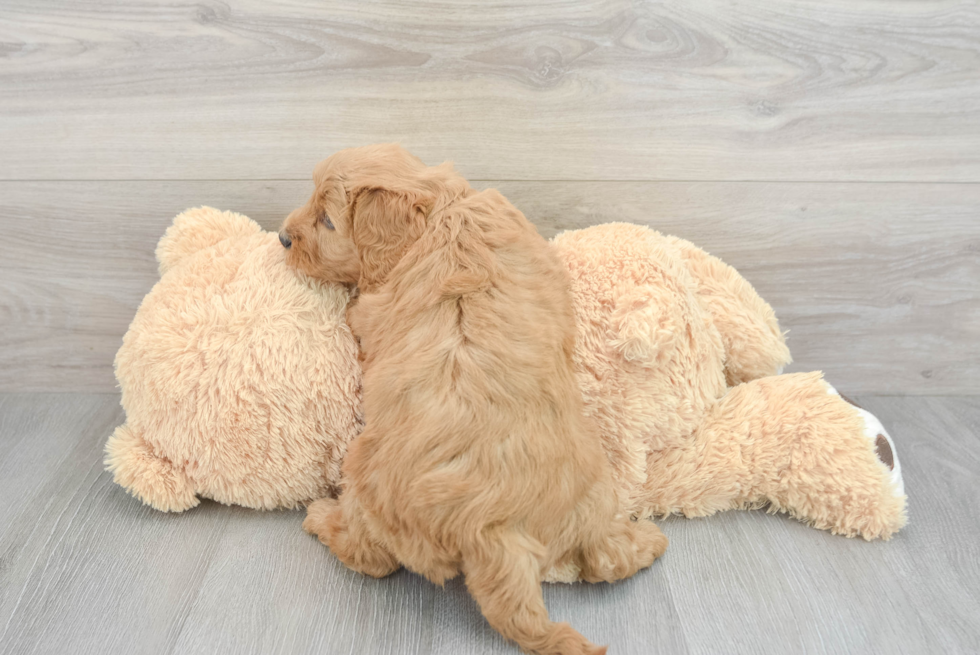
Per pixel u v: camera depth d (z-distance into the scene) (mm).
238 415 1207
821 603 1133
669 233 1597
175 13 1376
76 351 1686
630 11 1400
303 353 1212
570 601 1132
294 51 1411
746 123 1497
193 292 1262
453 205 1126
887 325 1693
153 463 1270
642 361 1206
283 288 1242
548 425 1028
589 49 1428
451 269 1071
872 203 1572
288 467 1252
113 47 1398
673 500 1305
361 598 1132
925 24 1428
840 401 1309
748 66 1451
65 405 1674
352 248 1175
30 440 1523
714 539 1272
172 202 1536
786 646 1055
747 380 1448
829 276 1642
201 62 1415
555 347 1074
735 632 1076
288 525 1290
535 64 1436
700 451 1288
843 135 1513
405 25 1396
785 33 1427
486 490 984
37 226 1551
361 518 1113
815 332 1700
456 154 1509
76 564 1179
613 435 1250
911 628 1090
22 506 1312
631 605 1124
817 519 1299
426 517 999
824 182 1552
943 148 1526
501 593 981
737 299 1412
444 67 1433
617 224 1434
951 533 1300
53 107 1443
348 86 1442
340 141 1489
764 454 1279
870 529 1268
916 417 1676
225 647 1034
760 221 1587
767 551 1244
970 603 1141
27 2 1358
